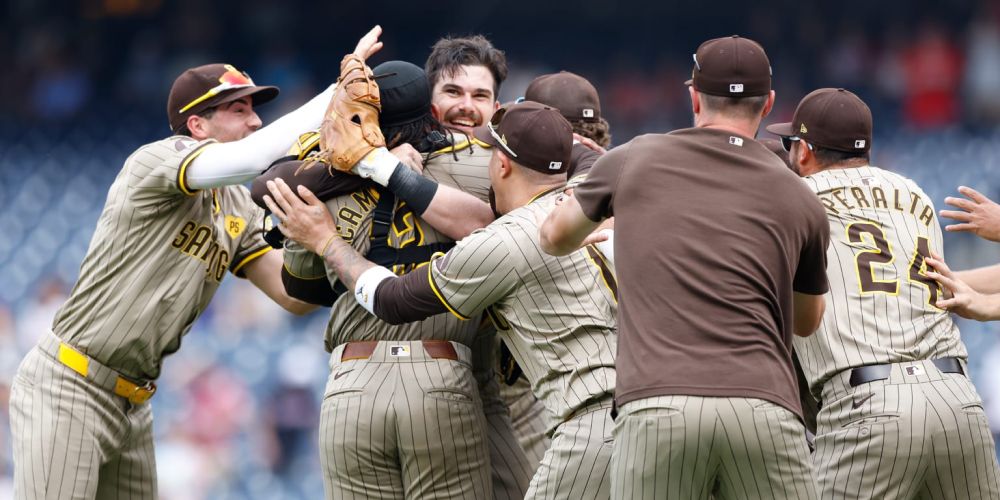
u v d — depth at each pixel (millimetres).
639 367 11531
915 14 58531
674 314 11539
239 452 35562
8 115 57844
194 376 36406
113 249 14656
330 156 13383
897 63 57156
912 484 13805
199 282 15094
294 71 59281
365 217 13695
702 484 11555
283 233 13648
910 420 13648
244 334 37875
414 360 13500
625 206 11969
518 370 15711
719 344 11438
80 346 14695
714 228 11703
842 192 14648
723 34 59969
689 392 11281
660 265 11680
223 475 35094
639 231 11844
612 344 12867
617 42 60938
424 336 13617
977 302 14180
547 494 12750
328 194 13648
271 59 59656
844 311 14188
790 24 59188
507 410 15117
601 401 12703
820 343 14211
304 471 35719
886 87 56750
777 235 11797
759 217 11773
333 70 60688
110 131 56062
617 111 57469
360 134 13336
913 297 14195
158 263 14734
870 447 13789
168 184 14312
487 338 14734
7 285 44656
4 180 50281
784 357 11766
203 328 37938
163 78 59406
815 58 58031
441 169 14000
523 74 57656
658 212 11836
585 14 60781
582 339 12859
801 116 15062
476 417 13727
